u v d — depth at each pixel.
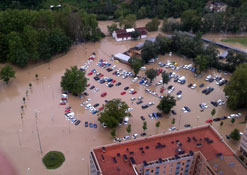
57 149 177.50
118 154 144.88
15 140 182.75
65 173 162.38
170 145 152.75
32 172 162.38
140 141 153.75
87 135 189.75
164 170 147.50
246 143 159.62
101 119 188.38
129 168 139.50
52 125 196.88
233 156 147.38
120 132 193.25
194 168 156.62
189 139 156.00
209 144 153.62
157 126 191.12
